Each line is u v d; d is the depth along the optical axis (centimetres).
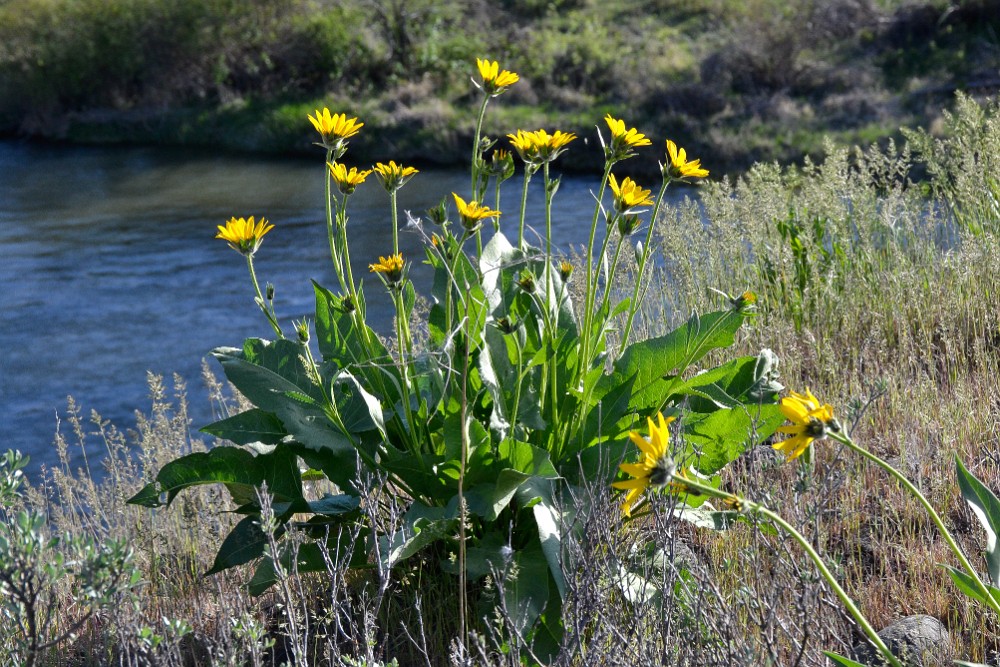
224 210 1827
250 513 331
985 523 248
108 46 2920
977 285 536
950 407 419
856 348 497
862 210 596
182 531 411
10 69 2964
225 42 2883
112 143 2733
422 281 1288
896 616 307
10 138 2902
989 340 500
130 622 284
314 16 2884
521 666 274
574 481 330
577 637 252
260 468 330
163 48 2909
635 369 345
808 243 591
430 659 307
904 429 411
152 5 2902
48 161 2462
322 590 340
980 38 2231
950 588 318
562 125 2188
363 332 339
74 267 1484
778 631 274
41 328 1216
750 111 2125
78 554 227
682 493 308
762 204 609
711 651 246
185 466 327
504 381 325
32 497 478
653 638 257
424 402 332
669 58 2508
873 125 1933
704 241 626
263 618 323
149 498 325
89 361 1097
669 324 565
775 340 513
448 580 327
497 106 2417
